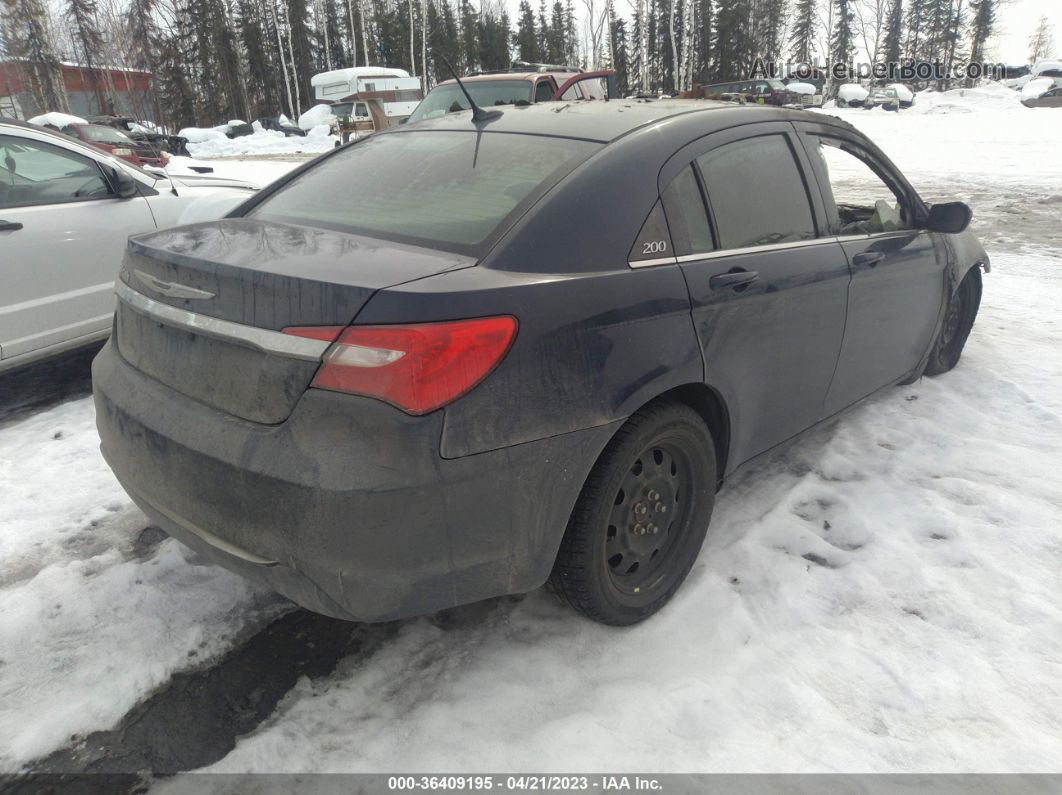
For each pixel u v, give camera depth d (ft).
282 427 6.07
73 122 56.49
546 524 6.68
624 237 7.26
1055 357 15.81
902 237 11.59
